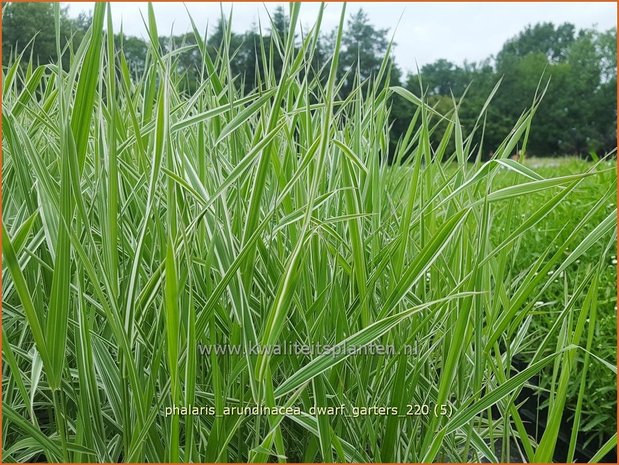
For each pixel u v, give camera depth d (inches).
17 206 39.1
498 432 45.3
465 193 41.9
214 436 32.3
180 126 33.5
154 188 29.2
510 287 45.1
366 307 34.2
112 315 28.7
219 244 32.9
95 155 32.9
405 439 40.5
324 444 31.4
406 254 42.4
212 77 40.6
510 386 32.9
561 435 61.9
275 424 28.4
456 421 32.5
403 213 42.4
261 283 36.5
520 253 85.0
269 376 28.4
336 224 41.0
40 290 31.4
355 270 33.9
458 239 39.4
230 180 29.9
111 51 29.0
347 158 34.1
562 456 59.9
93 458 32.2
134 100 49.0
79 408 32.8
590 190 84.6
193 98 39.9
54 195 28.7
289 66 37.0
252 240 29.2
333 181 40.6
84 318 30.0
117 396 34.0
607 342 60.2
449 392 36.6
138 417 30.1
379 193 38.9
